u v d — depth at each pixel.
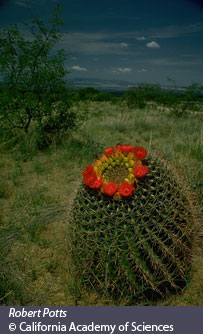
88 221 2.29
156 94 16.22
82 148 6.40
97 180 2.29
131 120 9.83
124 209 2.20
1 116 6.68
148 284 2.34
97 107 17.77
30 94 6.47
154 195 2.23
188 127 9.11
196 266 2.83
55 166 5.56
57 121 6.85
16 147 6.44
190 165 5.03
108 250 2.22
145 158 2.52
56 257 3.02
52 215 3.84
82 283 2.62
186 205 2.44
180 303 2.44
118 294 2.48
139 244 2.17
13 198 4.33
